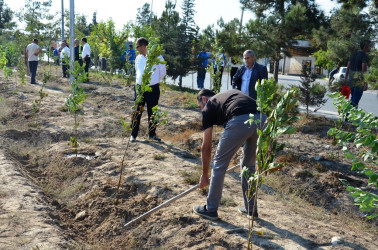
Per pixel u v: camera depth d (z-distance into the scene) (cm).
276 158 749
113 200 507
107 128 898
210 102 410
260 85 310
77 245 391
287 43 1184
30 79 1708
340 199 605
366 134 261
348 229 459
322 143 814
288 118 284
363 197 233
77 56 1702
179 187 528
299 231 411
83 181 584
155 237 413
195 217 434
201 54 1714
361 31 909
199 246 380
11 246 353
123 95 1340
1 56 1512
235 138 392
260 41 1145
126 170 601
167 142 818
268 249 366
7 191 493
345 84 898
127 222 461
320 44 1105
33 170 647
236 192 540
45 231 396
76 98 696
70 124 901
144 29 2139
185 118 1055
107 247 419
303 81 990
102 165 631
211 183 420
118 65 1961
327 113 1145
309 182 654
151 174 581
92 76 1911
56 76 1841
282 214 464
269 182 651
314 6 1189
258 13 1280
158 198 497
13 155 688
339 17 959
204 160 415
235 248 371
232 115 396
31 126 881
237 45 1174
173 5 1722
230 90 419
